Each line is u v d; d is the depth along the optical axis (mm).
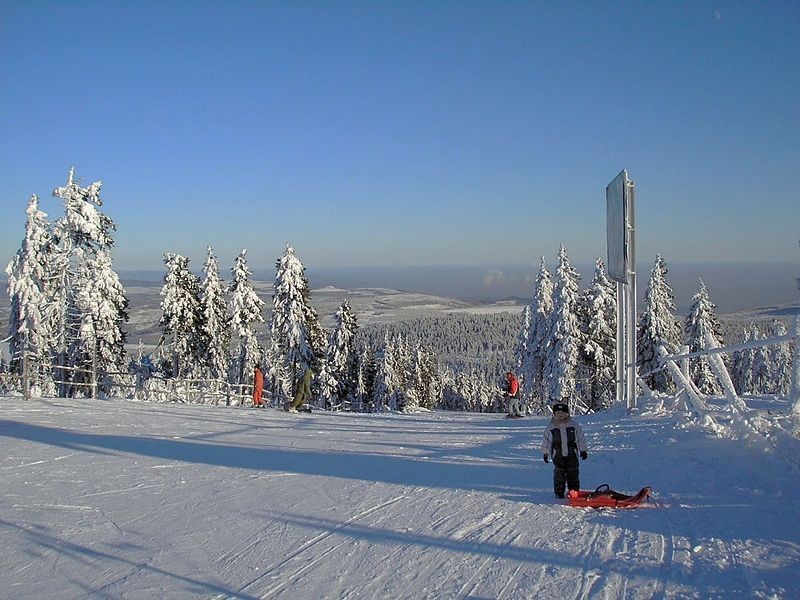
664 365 14641
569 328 39375
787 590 4828
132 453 12070
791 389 9781
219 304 48625
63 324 36844
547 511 7590
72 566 6223
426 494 8727
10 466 10672
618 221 17766
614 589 5105
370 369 70625
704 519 6742
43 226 37562
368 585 5527
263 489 9211
